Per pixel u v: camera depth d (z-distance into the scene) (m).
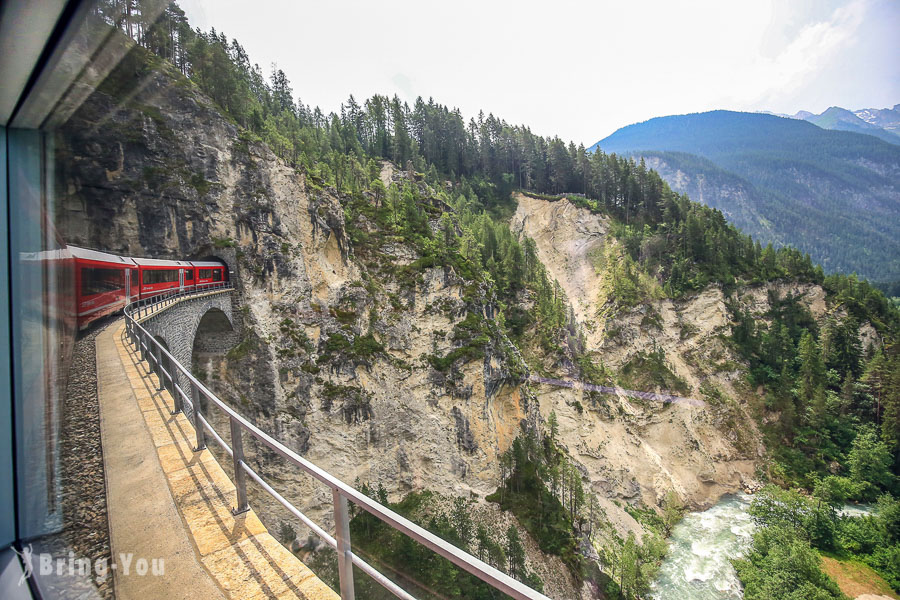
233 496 7.26
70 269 4.10
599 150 150.88
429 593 20.73
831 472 80.50
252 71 101.81
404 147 142.62
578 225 133.88
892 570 52.44
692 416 92.69
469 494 62.66
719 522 74.44
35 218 3.23
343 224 72.31
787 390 92.69
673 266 113.62
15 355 3.11
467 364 70.19
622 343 102.25
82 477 6.88
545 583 52.88
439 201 110.12
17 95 2.61
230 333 51.03
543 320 99.62
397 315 70.31
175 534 6.25
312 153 87.00
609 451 83.81
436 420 66.19
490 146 167.12
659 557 64.50
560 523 60.50
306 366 56.28
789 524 64.50
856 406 83.81
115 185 20.28
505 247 112.06
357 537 21.42
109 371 13.77
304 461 4.98
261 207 55.88
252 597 5.18
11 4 2.06
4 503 3.15
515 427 74.94
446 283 75.81
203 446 8.74
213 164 50.00
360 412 59.91
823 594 51.34
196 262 45.81
